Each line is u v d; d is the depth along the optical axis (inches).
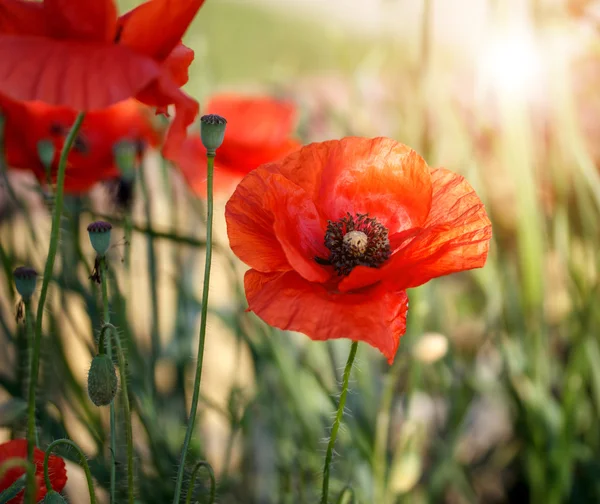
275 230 17.0
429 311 28.7
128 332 23.4
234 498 27.2
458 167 28.5
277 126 25.9
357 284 17.2
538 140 28.5
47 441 21.2
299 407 25.0
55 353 23.5
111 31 16.9
